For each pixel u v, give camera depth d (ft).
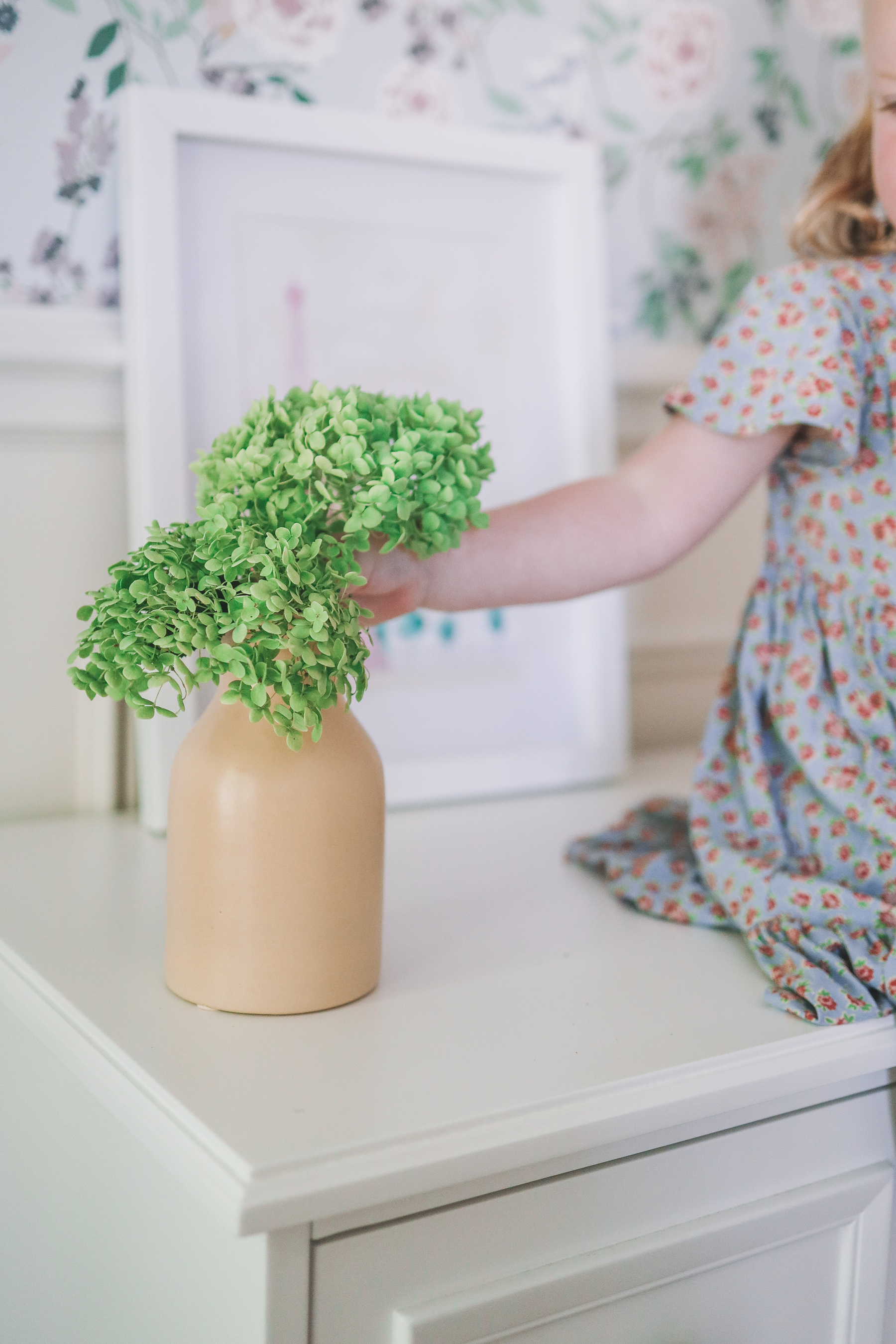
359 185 3.38
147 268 3.05
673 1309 1.94
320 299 3.34
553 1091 1.76
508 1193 1.74
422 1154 1.61
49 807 3.30
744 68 4.07
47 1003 2.11
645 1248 1.86
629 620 4.13
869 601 2.50
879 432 2.47
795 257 4.24
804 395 2.33
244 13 3.25
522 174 3.61
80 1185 2.14
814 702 2.55
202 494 2.13
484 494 3.58
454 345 3.53
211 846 1.98
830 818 2.54
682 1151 1.91
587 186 3.67
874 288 2.48
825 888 2.37
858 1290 2.16
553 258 3.69
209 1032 1.94
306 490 1.99
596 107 3.82
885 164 2.43
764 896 2.42
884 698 2.48
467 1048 1.91
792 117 4.20
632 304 3.96
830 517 2.55
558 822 3.36
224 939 1.99
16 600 3.19
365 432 1.98
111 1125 1.99
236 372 3.24
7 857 2.91
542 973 2.27
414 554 2.17
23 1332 2.47
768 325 2.44
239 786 1.96
